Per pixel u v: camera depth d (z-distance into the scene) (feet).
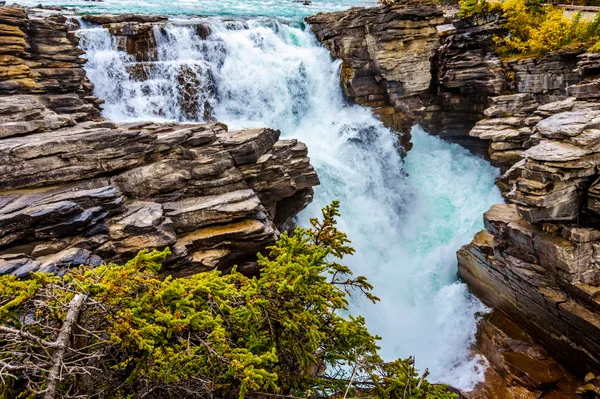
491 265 58.80
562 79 74.08
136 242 36.35
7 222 31.65
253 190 50.55
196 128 50.39
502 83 82.53
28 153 37.83
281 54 88.58
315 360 18.45
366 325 62.95
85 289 15.03
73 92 64.80
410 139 95.35
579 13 76.84
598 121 49.57
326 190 74.90
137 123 60.80
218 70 80.74
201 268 39.45
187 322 15.30
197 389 17.19
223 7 143.13
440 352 59.52
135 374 14.98
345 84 90.22
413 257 76.84
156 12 119.65
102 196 36.76
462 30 88.22
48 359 13.89
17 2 113.80
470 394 50.39
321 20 94.79
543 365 50.93
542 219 50.55
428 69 91.15
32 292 14.78
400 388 19.34
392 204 82.33
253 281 19.43
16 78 56.65
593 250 48.37
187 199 44.73
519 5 80.89
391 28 86.53
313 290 18.80
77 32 71.82
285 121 86.53
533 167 50.44
